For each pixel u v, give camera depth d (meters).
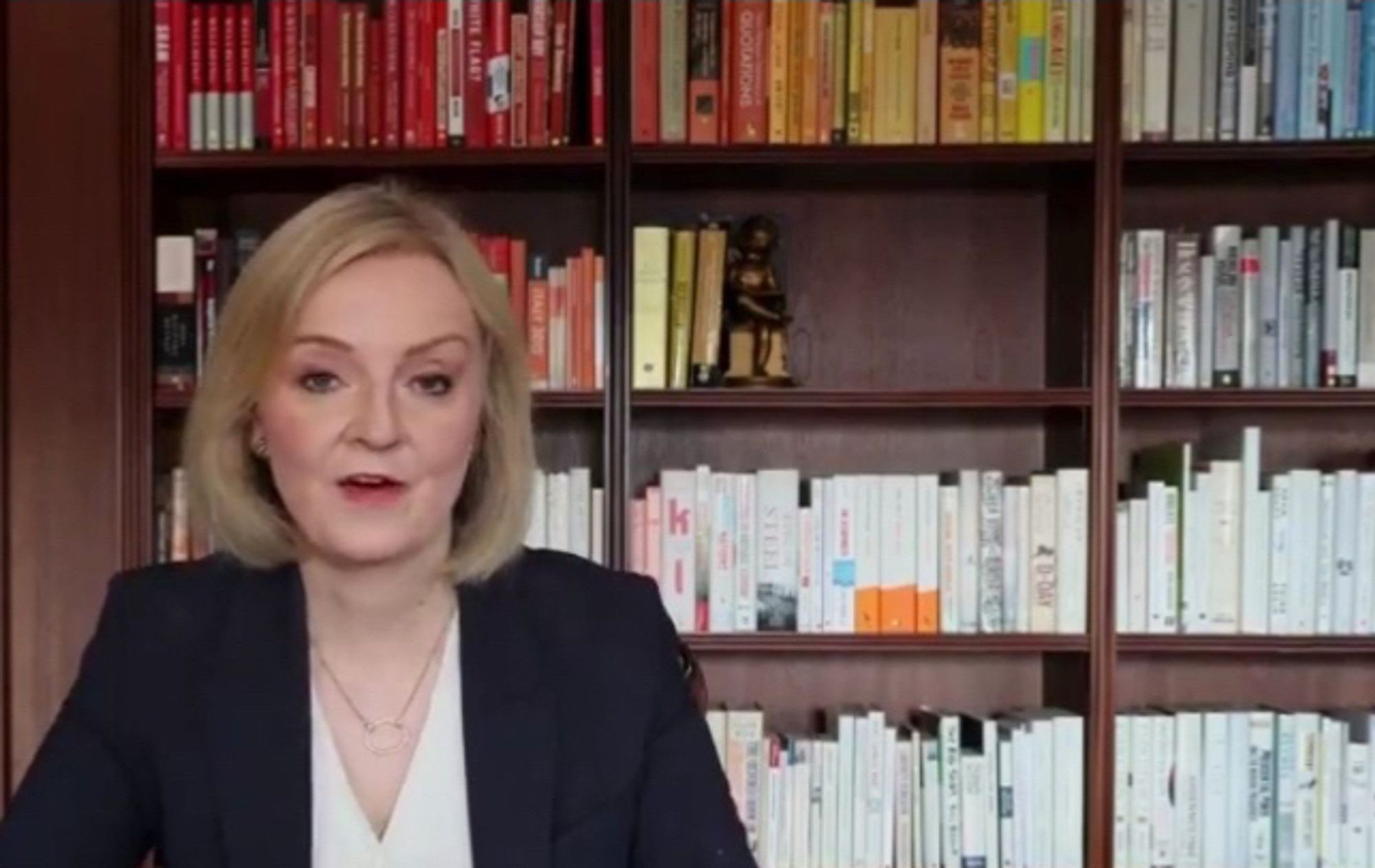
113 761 1.06
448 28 2.30
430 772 1.05
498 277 1.05
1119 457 2.56
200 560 1.15
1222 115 2.29
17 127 2.36
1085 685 2.33
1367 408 2.48
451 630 1.09
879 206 2.56
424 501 0.96
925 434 2.57
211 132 2.32
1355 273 2.30
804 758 2.35
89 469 2.37
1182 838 2.32
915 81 2.31
